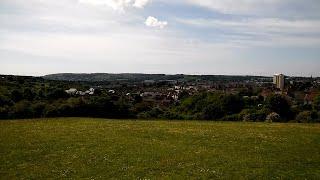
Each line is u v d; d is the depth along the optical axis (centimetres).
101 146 3400
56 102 8738
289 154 3155
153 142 3612
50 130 4294
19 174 2538
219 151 3247
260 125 5041
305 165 2811
